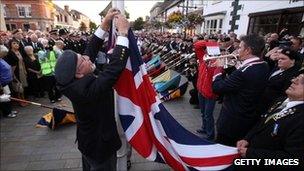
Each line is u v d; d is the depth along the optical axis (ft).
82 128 6.14
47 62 19.53
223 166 6.78
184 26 56.03
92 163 6.36
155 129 6.54
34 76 20.94
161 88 20.81
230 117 8.34
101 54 12.21
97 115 5.89
